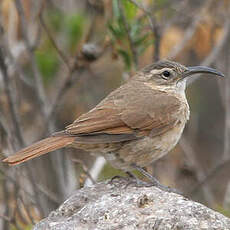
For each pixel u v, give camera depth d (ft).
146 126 35.47
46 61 55.01
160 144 36.06
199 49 54.39
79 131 33.88
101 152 35.37
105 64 54.70
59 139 33.40
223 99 52.60
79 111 55.77
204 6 52.21
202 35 53.98
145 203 29.37
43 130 48.03
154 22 43.29
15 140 45.01
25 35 47.34
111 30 44.29
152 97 36.78
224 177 54.80
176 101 37.22
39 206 43.47
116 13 43.93
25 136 50.11
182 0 56.13
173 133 36.55
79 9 56.65
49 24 55.88
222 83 52.65
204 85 63.31
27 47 47.44
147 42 45.16
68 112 55.83
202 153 60.85
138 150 35.50
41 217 43.21
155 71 38.81
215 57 51.01
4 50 46.44
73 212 31.22
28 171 44.60
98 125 34.60
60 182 47.03
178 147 51.75
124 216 28.73
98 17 48.29
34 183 44.01
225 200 49.39
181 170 49.90
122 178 33.60
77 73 49.75
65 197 45.96
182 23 55.36
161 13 53.06
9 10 52.29
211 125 62.59
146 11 43.11
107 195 31.01
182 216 27.91
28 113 53.47
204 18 52.90
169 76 38.78
